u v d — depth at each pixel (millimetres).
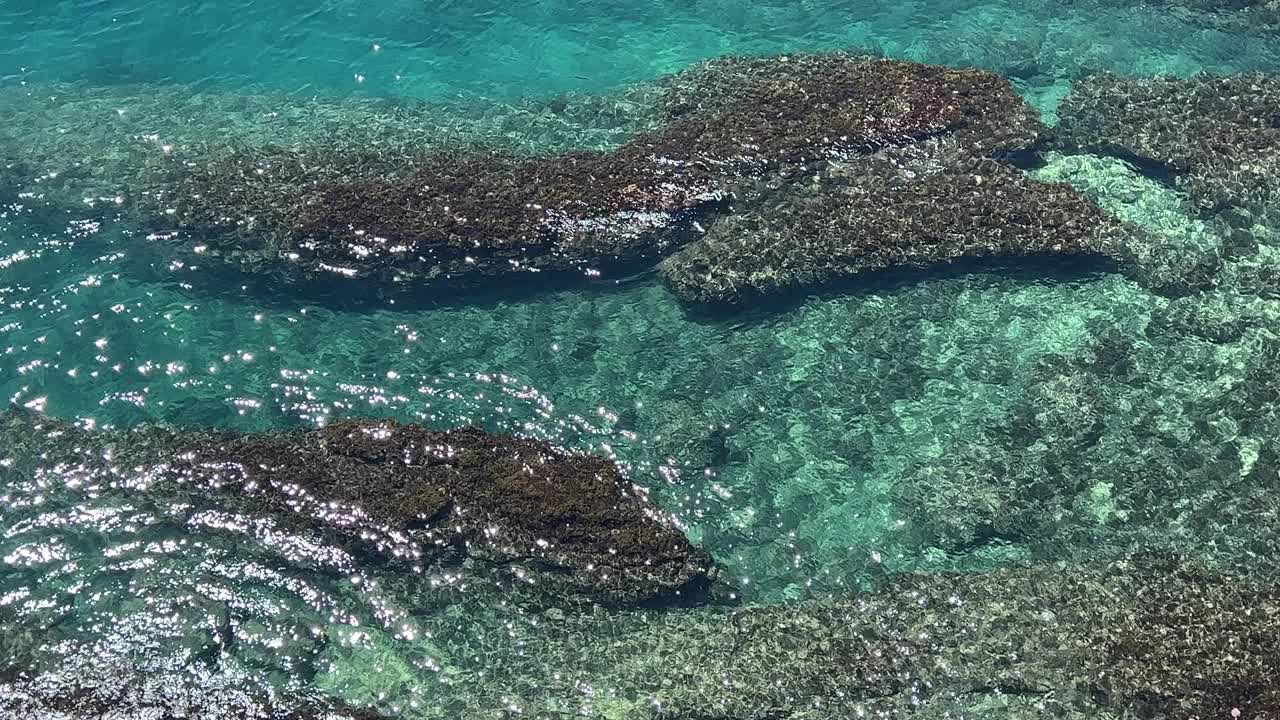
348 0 23703
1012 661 12484
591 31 23188
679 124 19500
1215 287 17141
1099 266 17484
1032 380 15984
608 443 15172
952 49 22703
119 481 14078
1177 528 14078
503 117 20406
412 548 13516
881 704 12242
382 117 20391
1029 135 19219
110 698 12031
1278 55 22500
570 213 17453
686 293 16891
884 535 14203
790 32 23250
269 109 20594
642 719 12117
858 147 18938
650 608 13328
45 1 23234
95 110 20359
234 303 16938
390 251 16906
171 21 22875
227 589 13203
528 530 13672
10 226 17781
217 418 15203
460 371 16062
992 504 14391
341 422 14812
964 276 17391
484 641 12898
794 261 17047
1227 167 18812
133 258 17328
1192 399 15609
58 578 13227
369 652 12750
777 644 12805
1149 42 22906
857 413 15609
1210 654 12344
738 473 14891
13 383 15469
